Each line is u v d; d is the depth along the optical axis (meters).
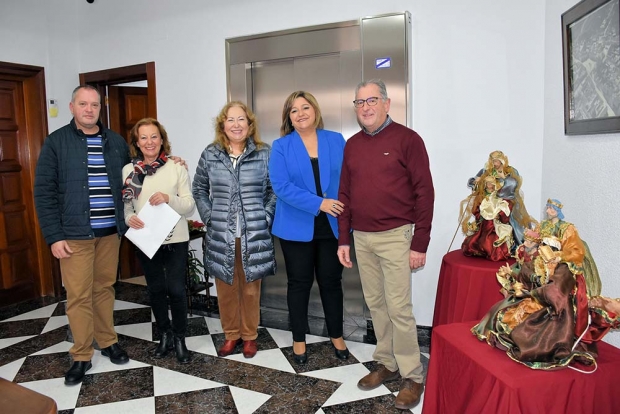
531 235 1.49
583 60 1.93
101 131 2.46
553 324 1.36
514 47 2.50
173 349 2.74
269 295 3.35
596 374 1.34
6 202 3.68
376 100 2.03
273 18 3.11
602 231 1.82
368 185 2.08
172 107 3.60
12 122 3.71
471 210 2.35
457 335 1.62
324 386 2.30
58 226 2.30
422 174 2.03
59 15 3.87
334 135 2.43
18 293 3.77
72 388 2.34
